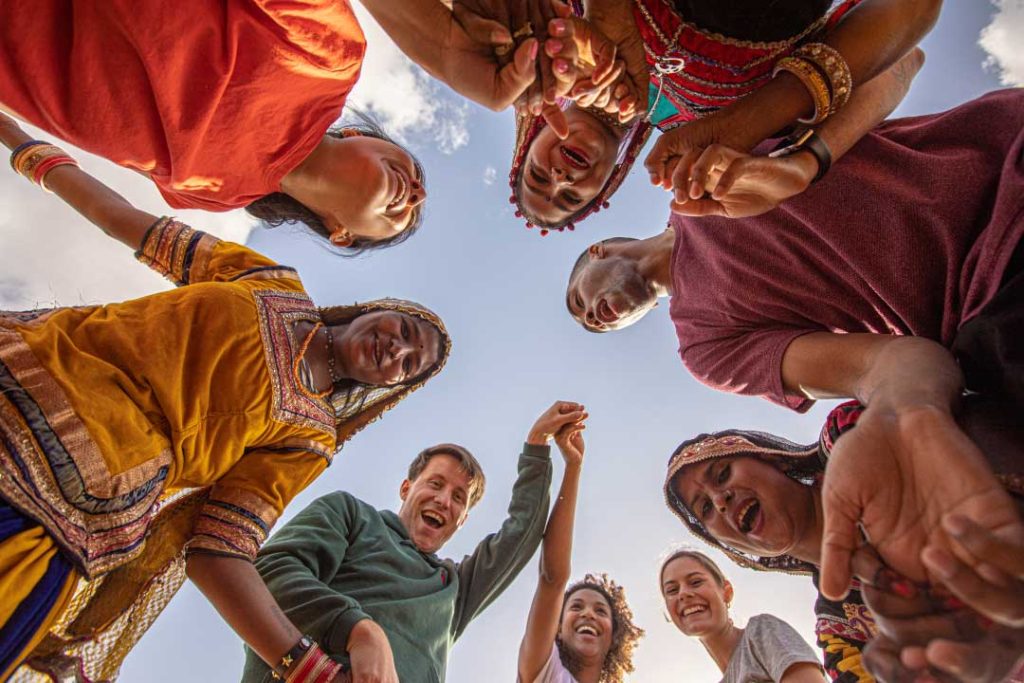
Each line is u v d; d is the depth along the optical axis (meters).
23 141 1.15
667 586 1.48
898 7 0.77
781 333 0.87
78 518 0.75
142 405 0.84
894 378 0.63
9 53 0.72
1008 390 0.64
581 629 1.56
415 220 1.24
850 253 0.81
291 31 0.77
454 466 1.47
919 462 0.52
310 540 1.12
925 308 0.79
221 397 0.90
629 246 1.33
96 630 0.85
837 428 0.86
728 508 1.07
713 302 0.94
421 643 1.11
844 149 0.80
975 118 0.78
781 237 0.85
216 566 0.88
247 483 0.95
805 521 1.05
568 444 1.48
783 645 1.21
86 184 1.12
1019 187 0.69
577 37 0.76
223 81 0.78
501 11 0.78
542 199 1.20
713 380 0.96
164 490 0.89
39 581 0.70
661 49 0.80
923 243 0.78
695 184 0.73
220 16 0.75
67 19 0.72
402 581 1.17
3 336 0.76
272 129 0.85
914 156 0.78
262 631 0.85
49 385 0.76
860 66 0.77
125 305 0.90
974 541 0.44
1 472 0.68
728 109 0.77
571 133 1.08
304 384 1.01
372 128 1.13
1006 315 0.65
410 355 1.15
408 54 0.83
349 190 0.99
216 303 0.92
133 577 0.89
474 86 0.80
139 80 0.76
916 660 0.48
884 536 0.52
